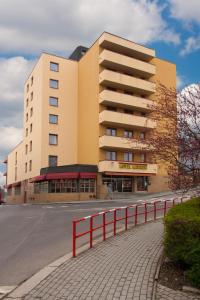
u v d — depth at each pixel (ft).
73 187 129.49
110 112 133.49
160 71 156.35
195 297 19.20
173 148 29.07
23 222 57.21
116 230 43.32
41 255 31.58
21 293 20.98
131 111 145.59
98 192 132.26
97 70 140.67
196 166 28.12
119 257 28.48
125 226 43.57
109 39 138.62
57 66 154.10
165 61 158.92
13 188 207.92
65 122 151.84
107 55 136.56
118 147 133.90
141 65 145.18
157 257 27.63
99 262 27.17
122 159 140.77
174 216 23.57
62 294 20.44
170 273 23.03
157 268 24.00
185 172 28.48
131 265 25.73
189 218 22.38
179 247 22.29
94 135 139.44
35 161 152.56
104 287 21.18
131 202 101.60
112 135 138.82
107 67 142.20
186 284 20.97
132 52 147.43
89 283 22.11
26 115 177.37
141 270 24.25
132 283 21.59
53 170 133.18
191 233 21.59
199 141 27.89
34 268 27.09
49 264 27.61
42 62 150.20
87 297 19.74
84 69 152.66
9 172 236.43
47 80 149.89
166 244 23.48
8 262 29.37
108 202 104.99
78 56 171.83
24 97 184.96
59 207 88.22
